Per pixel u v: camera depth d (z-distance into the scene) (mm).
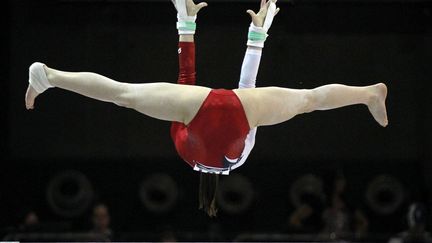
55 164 17922
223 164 8711
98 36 17422
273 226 17719
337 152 17875
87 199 17859
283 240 15867
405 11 17172
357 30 17266
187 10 8883
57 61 17500
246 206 17703
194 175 17938
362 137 17844
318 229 16906
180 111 8531
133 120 17984
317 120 17906
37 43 17484
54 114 17875
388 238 16297
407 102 17625
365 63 17359
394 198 17719
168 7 17266
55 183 17844
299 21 17109
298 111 8805
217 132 8469
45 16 17359
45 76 8531
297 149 17875
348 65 17375
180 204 17875
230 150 8586
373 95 8914
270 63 17250
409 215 16859
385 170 17859
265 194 17812
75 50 17469
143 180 17938
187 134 8656
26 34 17438
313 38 17219
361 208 17797
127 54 17484
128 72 17500
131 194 17922
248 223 17719
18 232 16078
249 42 9078
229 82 17375
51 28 17422
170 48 17453
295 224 17047
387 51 17438
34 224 16344
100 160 17953
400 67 17500
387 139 17828
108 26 17391
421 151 17703
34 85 8578
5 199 17766
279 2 16734
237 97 8562
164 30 17438
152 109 8531
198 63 17359
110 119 17984
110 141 17969
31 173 17875
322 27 17203
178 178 17984
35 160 17891
